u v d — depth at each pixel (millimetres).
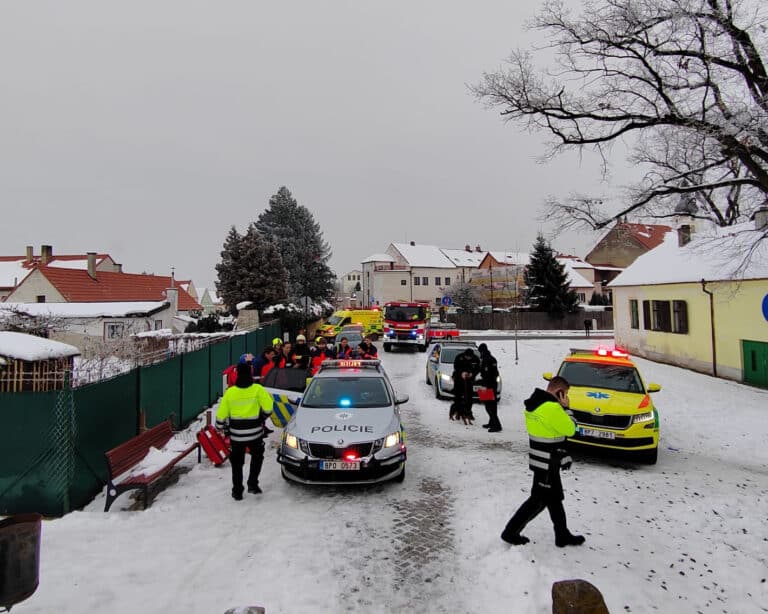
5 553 3076
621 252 62188
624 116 9688
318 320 41062
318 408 7383
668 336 20859
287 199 49719
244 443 6352
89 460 6395
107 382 6965
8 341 8086
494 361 10531
